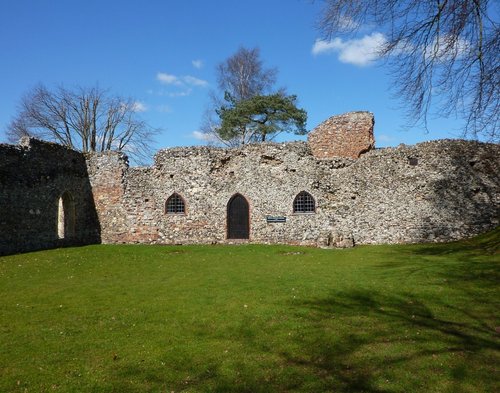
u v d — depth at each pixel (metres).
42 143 21.47
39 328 8.29
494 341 7.30
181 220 23.97
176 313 9.20
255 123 36.44
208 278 12.93
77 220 23.72
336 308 9.39
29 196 20.42
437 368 6.31
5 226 19.02
